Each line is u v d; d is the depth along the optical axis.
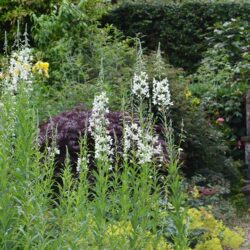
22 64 5.69
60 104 9.50
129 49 11.34
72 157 8.18
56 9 12.40
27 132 4.82
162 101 4.91
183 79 11.35
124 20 16.33
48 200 4.86
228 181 9.98
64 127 8.33
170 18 16.16
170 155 4.68
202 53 14.72
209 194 8.79
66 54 10.62
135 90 4.95
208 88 12.11
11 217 4.24
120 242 4.63
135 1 16.39
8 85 5.76
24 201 4.30
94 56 11.08
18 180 4.50
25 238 4.23
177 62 16.08
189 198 8.44
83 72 10.41
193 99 11.54
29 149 4.77
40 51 11.56
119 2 16.64
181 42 16.14
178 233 4.66
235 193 10.06
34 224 4.34
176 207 4.63
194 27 16.09
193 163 10.16
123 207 4.68
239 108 11.55
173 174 4.64
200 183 9.67
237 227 7.89
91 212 4.76
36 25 11.93
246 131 11.46
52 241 4.36
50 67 11.16
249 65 12.01
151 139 4.89
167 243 5.88
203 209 7.48
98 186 4.59
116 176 4.87
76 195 4.81
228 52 12.81
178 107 9.92
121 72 10.44
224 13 16.06
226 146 10.54
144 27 16.20
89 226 4.63
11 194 4.39
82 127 8.35
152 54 10.43
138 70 4.95
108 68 10.45
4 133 4.83
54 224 4.54
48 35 11.69
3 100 5.37
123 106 5.03
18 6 13.01
